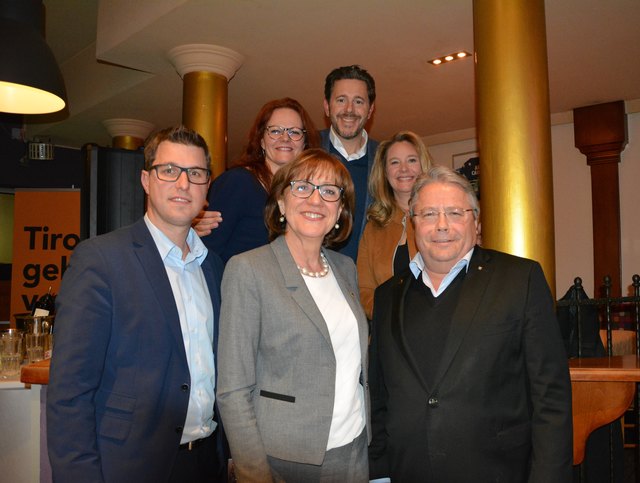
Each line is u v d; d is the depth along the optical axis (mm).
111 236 1480
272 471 1387
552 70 4777
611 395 1875
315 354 1416
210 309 1635
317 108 5906
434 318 1548
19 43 2975
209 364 1574
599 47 4273
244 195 2088
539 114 2836
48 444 1288
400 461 1500
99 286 1361
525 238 2773
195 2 3607
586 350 2666
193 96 4398
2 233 6676
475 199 1598
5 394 2178
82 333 1316
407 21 3818
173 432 1411
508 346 1434
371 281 2273
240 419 1338
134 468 1346
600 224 5852
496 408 1412
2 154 6703
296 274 1486
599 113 5762
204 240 2076
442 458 1414
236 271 1437
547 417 1395
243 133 7082
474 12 3002
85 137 7172
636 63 4613
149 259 1477
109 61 4680
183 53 4336
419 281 1657
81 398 1301
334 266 1668
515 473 1411
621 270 5789
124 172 2758
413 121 6395
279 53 4410
